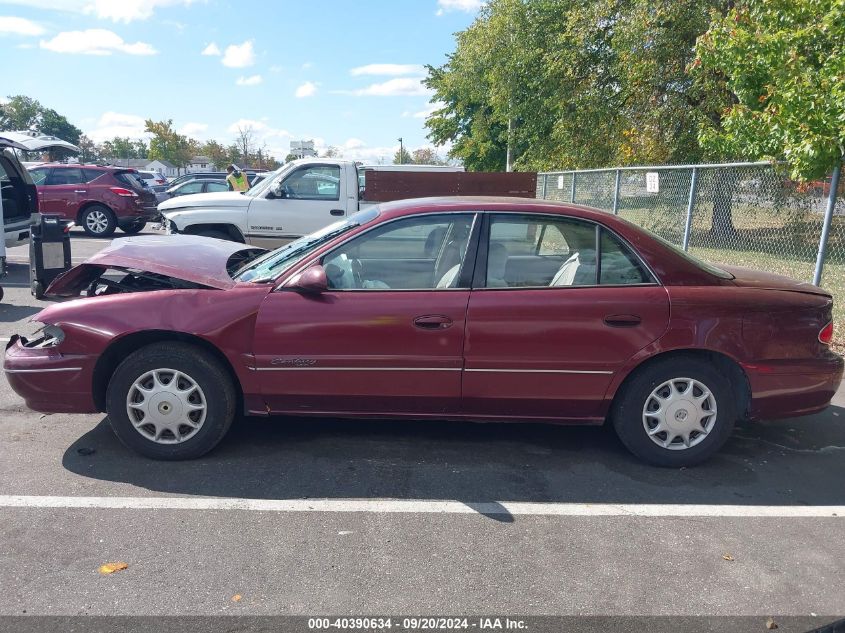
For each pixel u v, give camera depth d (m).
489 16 22.72
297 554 3.22
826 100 6.71
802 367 4.21
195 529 3.43
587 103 18.52
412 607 2.85
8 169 9.89
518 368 4.11
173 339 4.22
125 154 97.69
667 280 4.20
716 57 8.48
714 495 3.94
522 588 3.00
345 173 10.41
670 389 4.21
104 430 4.71
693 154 15.84
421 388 4.16
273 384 4.16
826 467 4.38
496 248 4.20
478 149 35.97
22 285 10.14
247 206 10.16
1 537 3.32
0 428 4.71
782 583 3.08
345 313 4.07
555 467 4.28
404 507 3.71
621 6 16.91
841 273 7.68
